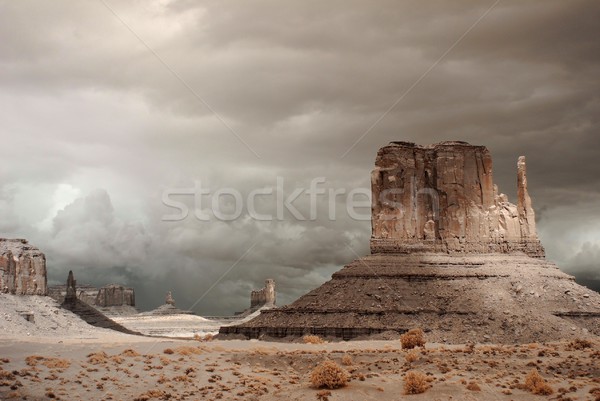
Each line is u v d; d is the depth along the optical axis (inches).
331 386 4188.0
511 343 7539.4
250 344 5895.7
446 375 4478.3
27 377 4156.0
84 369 4441.4
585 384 4178.2
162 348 5201.8
